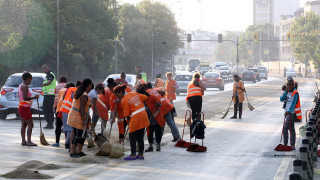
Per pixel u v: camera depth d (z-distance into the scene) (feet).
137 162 38.19
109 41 258.98
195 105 60.03
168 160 39.11
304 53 361.71
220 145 47.50
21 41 174.29
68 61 214.28
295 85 48.29
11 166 35.86
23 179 31.40
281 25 606.14
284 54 595.06
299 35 352.08
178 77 139.54
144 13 347.36
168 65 371.35
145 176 32.60
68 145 44.86
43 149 44.39
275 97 128.67
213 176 32.96
